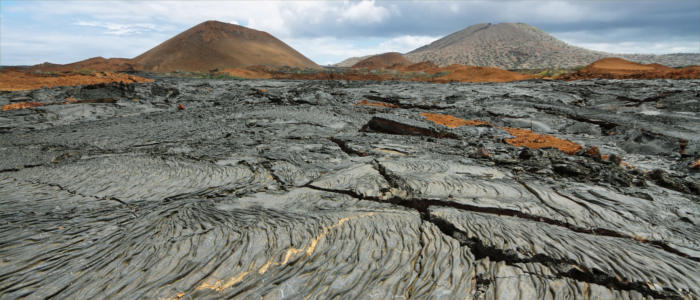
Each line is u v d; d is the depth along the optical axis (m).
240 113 16.20
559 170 6.32
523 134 11.09
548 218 4.48
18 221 4.77
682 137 10.56
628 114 14.89
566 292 3.27
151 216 4.84
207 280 3.51
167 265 3.74
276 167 7.13
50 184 6.55
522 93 21.81
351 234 4.23
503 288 3.32
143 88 22.88
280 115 15.04
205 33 149.88
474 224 4.29
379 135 10.98
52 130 13.35
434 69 86.69
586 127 12.88
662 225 4.33
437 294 3.27
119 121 15.15
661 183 6.00
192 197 5.71
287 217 4.68
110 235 4.36
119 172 7.15
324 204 5.20
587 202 4.91
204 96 24.08
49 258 3.86
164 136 11.45
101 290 3.39
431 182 5.68
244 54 141.75
